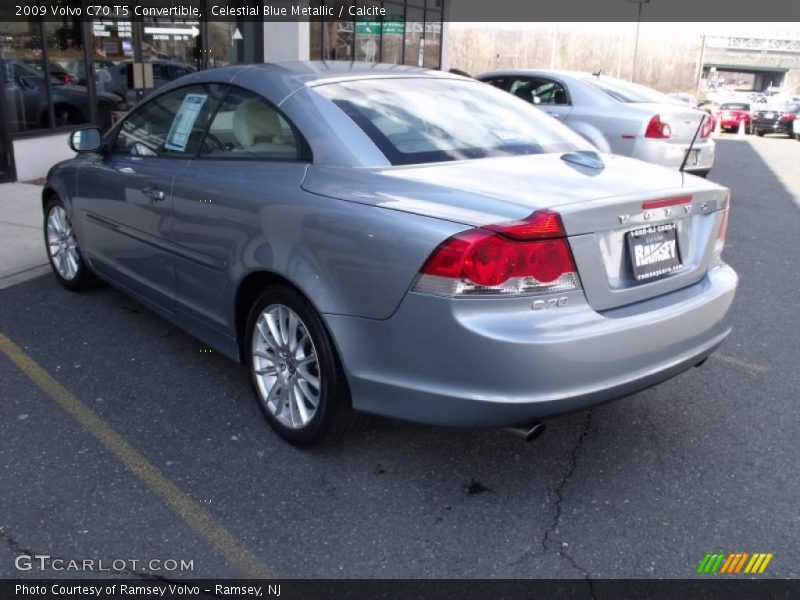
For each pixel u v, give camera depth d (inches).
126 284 170.9
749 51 4311.0
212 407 141.6
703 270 124.2
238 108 140.2
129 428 133.0
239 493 114.9
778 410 146.9
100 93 401.4
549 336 98.8
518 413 100.6
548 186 110.7
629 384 107.8
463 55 3253.0
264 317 128.1
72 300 196.1
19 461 121.3
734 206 377.4
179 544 103.2
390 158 120.6
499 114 145.6
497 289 97.9
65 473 118.4
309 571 99.0
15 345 166.9
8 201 304.7
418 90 142.7
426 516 110.9
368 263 106.5
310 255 114.7
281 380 127.3
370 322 107.8
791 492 119.0
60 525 106.0
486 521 110.0
